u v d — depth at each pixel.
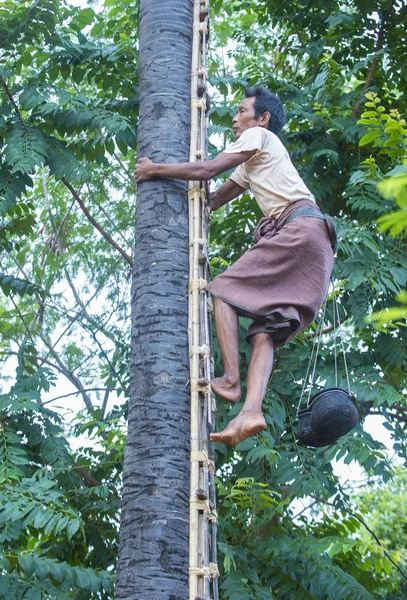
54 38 8.25
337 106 9.23
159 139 4.61
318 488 7.11
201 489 3.77
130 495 3.88
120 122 7.86
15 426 7.74
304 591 7.29
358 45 9.89
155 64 4.83
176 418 3.99
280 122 4.93
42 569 6.37
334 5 9.93
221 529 7.47
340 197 9.13
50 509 6.33
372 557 8.64
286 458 7.39
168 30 4.92
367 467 7.26
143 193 4.48
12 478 6.91
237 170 4.96
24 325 12.39
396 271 7.65
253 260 4.26
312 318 4.25
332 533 8.29
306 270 4.25
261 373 4.07
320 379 7.80
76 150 8.48
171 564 3.72
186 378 4.09
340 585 7.15
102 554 8.12
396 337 8.32
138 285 4.30
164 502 3.82
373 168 6.95
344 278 7.94
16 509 6.20
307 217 4.36
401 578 11.08
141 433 3.97
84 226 12.93
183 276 4.30
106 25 8.96
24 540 7.93
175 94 4.75
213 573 3.75
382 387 7.65
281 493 7.97
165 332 4.14
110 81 8.49
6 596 6.39
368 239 7.61
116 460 8.20
